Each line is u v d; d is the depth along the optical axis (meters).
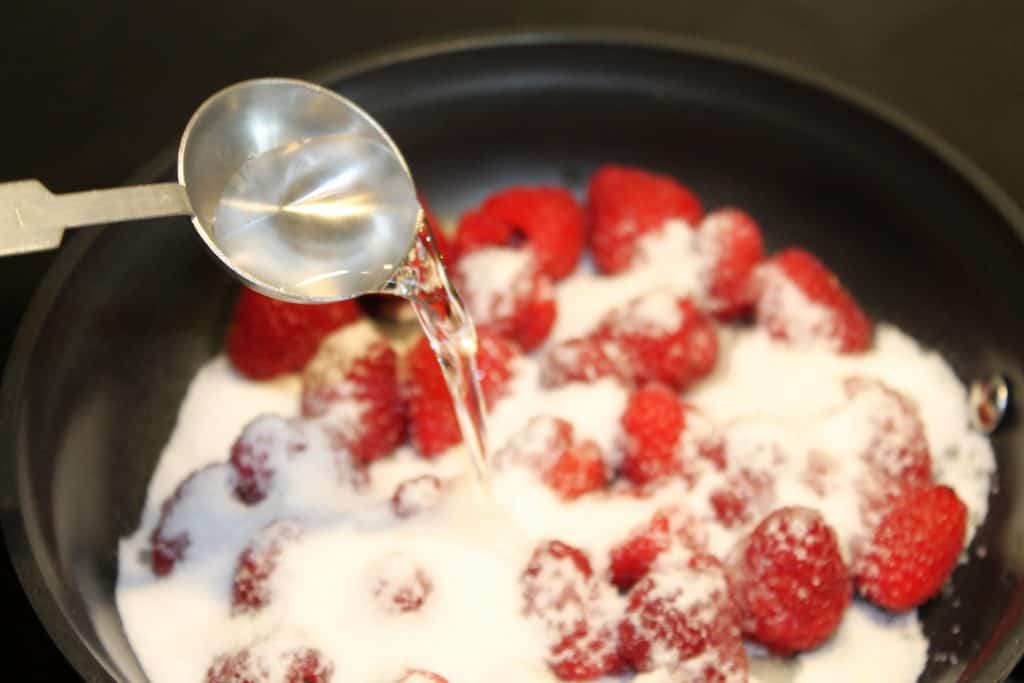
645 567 0.38
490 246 0.43
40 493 0.37
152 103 0.46
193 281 0.41
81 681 0.38
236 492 0.39
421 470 0.40
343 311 0.41
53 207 0.35
